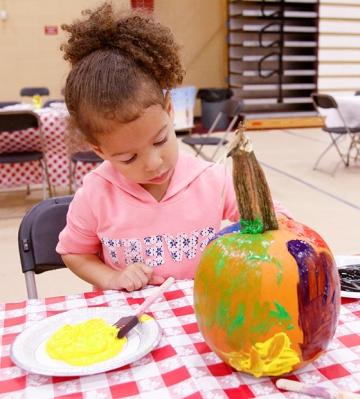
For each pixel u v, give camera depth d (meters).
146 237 1.02
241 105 4.32
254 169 0.57
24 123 3.27
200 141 4.10
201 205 1.02
